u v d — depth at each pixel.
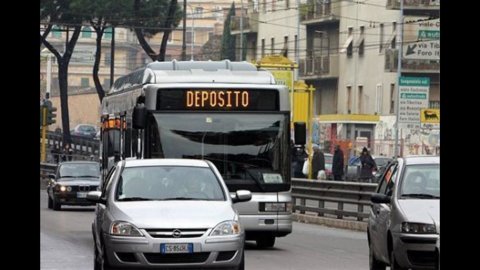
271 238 41.59
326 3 135.62
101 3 116.88
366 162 81.69
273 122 39.94
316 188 58.91
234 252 26.84
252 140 39.69
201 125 39.53
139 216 26.89
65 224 54.91
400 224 28.64
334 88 137.50
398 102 66.25
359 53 130.25
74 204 68.94
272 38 153.88
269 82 40.38
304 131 40.16
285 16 149.12
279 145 39.84
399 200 29.72
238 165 39.41
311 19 138.62
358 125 118.38
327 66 136.25
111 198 28.39
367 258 37.06
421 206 29.06
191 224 26.56
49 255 37.38
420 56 75.75
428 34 75.88
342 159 79.44
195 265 26.47
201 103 39.59
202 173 29.47
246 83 40.00
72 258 36.34
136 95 41.88
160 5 117.50
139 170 29.41
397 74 120.50
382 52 124.50
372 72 127.06
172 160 30.03
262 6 157.75
